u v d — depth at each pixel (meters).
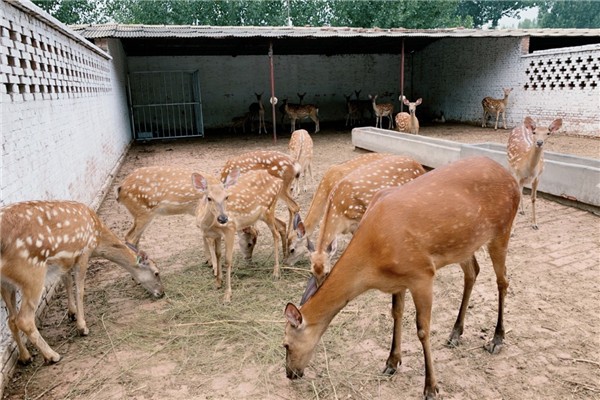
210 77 18.73
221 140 15.69
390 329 3.46
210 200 3.81
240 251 5.18
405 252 2.47
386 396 2.74
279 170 5.46
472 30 15.05
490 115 16.80
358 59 20.48
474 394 2.72
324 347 3.25
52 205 3.19
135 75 17.84
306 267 4.70
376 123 19.17
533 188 5.41
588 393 2.70
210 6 23.59
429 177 2.77
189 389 2.86
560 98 13.85
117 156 10.85
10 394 2.82
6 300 2.96
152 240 5.65
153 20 23.47
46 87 4.93
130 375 3.01
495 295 3.90
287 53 19.20
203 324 3.63
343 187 4.20
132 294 4.19
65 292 4.23
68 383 2.93
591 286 3.97
